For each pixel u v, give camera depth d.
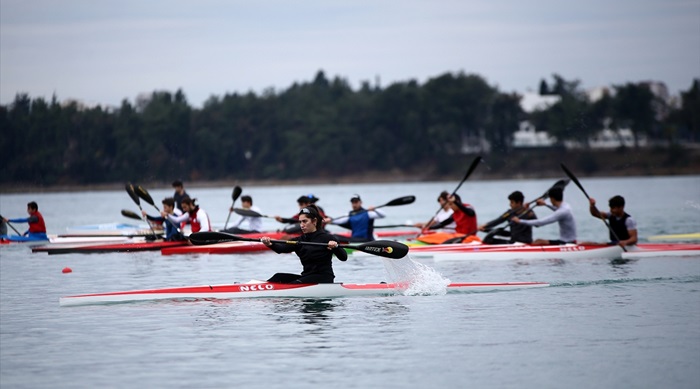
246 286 34.69
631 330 27.34
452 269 44.47
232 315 30.56
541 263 46.66
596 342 25.77
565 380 21.88
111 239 69.38
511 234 53.16
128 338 26.91
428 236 56.47
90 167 183.88
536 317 29.70
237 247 57.66
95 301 33.34
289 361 23.84
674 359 23.72
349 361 23.78
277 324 28.88
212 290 34.34
